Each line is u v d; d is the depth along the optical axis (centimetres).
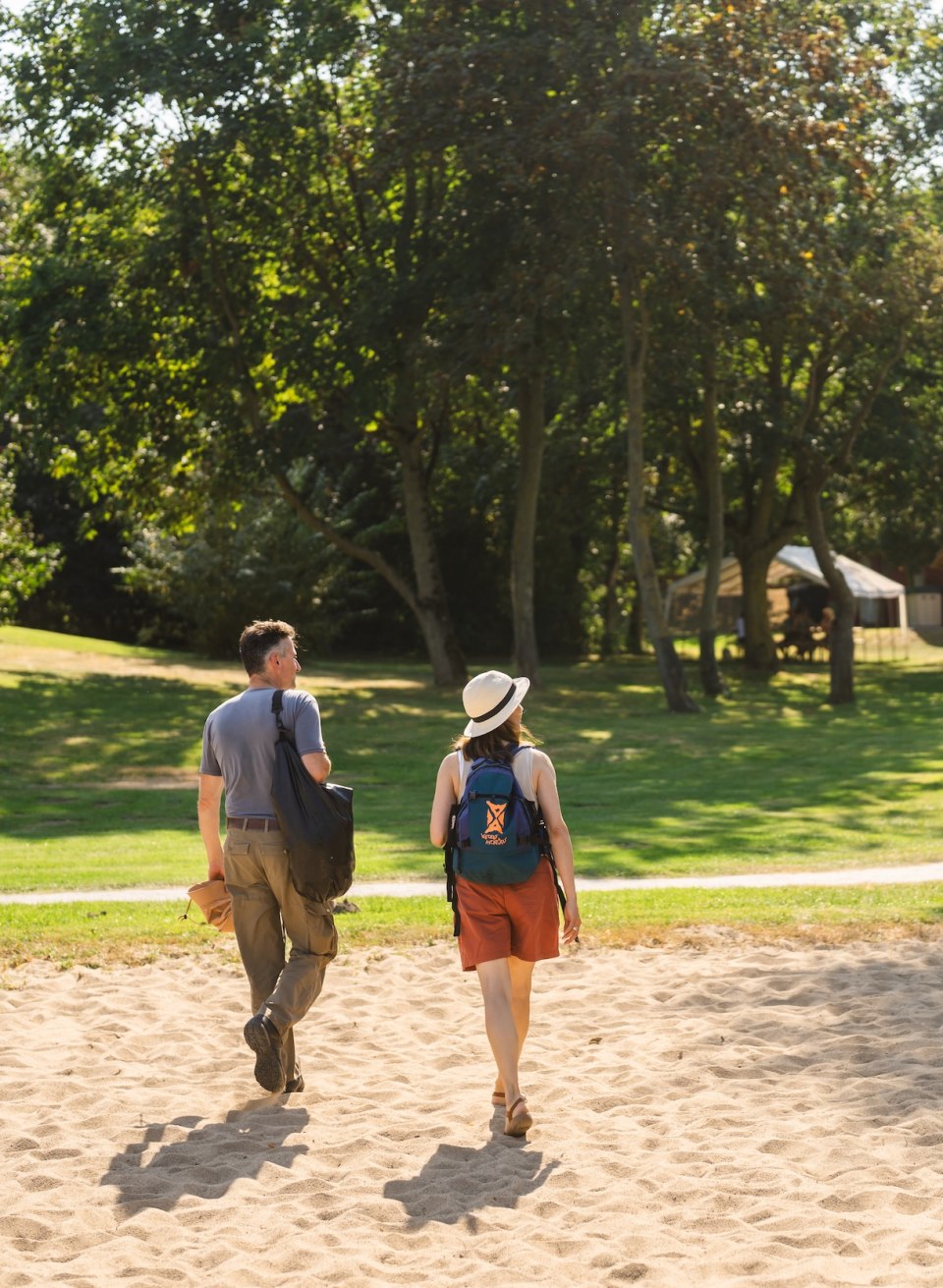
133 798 3000
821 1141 826
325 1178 791
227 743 920
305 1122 891
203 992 1238
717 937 1431
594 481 6084
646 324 4309
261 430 4784
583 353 4416
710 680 5269
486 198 4178
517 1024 921
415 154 4222
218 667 5922
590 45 3856
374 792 3077
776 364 5197
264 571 6350
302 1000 903
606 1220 716
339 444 5488
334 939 934
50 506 7319
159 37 4350
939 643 8956
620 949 1392
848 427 5462
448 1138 855
